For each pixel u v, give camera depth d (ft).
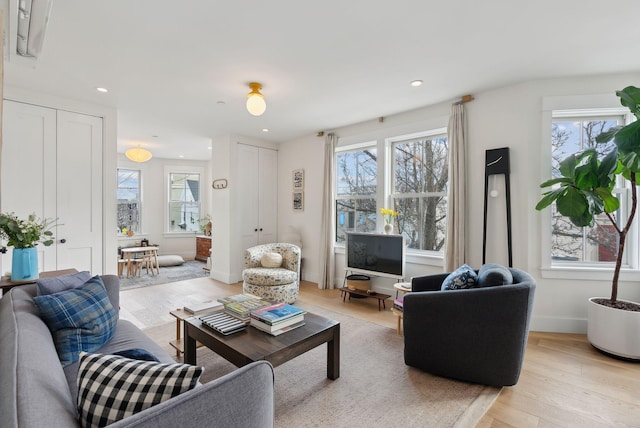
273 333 6.47
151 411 2.42
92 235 11.66
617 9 6.35
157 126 15.14
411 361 7.55
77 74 9.32
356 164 15.40
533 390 6.73
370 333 9.86
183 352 7.57
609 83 9.47
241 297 8.27
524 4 6.23
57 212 10.95
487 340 6.73
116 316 6.30
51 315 5.07
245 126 15.17
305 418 5.83
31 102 10.47
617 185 9.87
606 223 9.96
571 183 8.47
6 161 10.05
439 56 8.35
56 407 2.64
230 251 16.40
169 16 6.60
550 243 9.88
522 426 5.62
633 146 7.16
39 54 7.39
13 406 2.38
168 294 14.25
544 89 9.84
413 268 12.71
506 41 7.61
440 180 12.60
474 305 6.82
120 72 9.20
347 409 6.10
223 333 6.39
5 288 7.23
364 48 7.93
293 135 16.94
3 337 3.81
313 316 7.54
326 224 15.51
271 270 13.16
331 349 7.09
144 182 23.94
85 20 6.70
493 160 10.49
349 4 6.25
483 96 10.84
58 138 10.99
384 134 13.64
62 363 4.95
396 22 6.84
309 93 10.87
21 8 5.71
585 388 6.81
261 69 9.04
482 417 5.87
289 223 18.03
